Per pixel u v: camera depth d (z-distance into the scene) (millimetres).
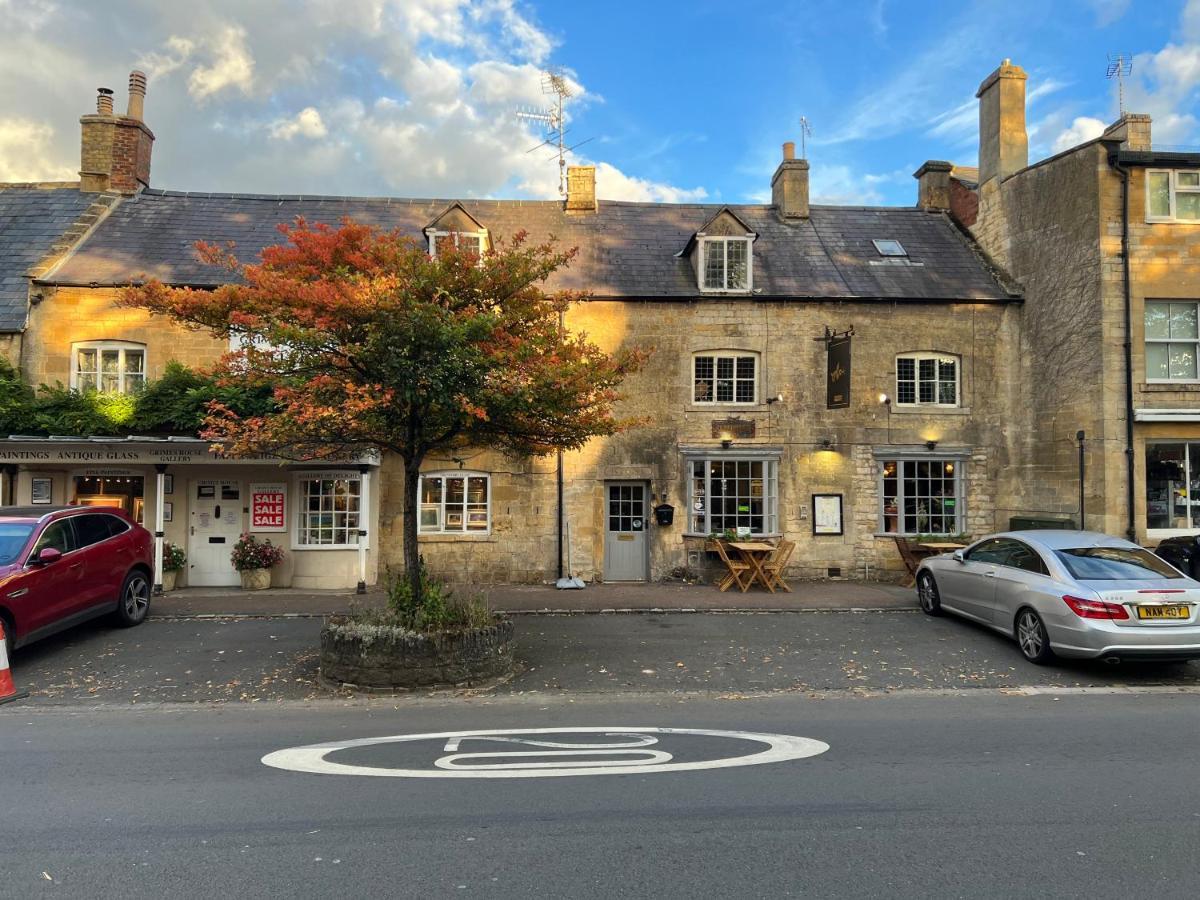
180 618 10852
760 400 14977
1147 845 4000
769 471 14914
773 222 17344
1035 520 14102
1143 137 15219
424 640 7637
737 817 4371
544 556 14562
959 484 15109
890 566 14852
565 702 7223
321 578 13750
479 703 7188
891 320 15172
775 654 8984
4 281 14281
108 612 9844
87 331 13938
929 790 4793
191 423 12641
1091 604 7902
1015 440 15242
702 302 14984
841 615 11172
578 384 7727
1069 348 14188
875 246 16625
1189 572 12070
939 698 7332
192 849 3977
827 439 14930
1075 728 6219
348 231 8227
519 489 14617
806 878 3643
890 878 3643
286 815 4426
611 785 4887
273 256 8344
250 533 13992
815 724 6367
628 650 9172
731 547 13734
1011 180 15727
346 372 7910
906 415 15070
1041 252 14906
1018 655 8922
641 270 15523
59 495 13781
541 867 3758
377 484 14352
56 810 4523
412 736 6055
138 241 15148
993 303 15336
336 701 7309
